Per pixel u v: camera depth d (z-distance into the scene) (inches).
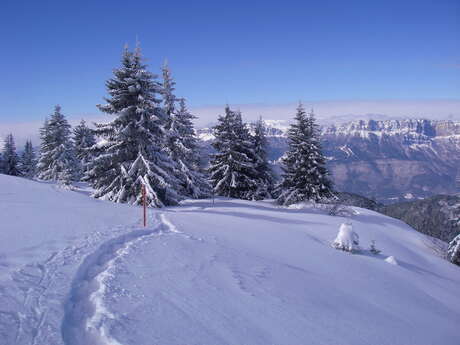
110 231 371.2
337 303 273.6
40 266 230.7
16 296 179.5
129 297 198.4
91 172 890.1
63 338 146.9
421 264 608.7
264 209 999.6
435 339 246.7
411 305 336.5
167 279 241.3
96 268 251.8
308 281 318.3
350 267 431.2
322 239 609.3
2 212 398.3
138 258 285.9
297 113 1288.1
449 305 383.6
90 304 188.7
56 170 1818.4
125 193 890.1
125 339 149.8
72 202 563.2
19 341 138.8
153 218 526.3
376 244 658.8
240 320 194.5
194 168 1273.4
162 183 869.2
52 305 175.8
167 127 1182.9
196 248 351.6
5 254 245.0
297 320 213.0
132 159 912.9
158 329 165.2
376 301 316.2
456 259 730.2
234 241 438.3
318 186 1222.3
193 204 1001.5
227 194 1446.9
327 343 189.0
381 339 216.5
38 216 397.4
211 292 230.2
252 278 282.8
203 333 169.6
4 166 2187.5
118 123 873.5
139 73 863.1
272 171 1631.4
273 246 459.5
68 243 297.6
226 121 1392.7
